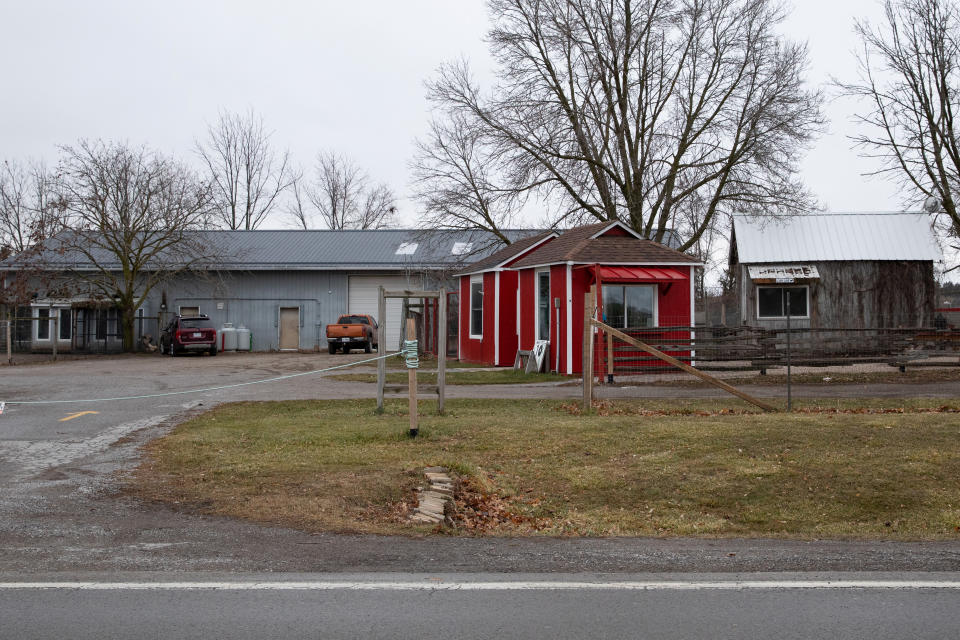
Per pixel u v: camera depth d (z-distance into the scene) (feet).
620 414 43.93
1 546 20.99
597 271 67.72
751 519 26.45
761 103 98.84
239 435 37.91
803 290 107.76
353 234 149.59
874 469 30.42
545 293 79.10
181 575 18.61
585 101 102.99
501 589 17.71
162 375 77.82
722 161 102.06
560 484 30.35
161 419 44.42
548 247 82.89
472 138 104.47
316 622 15.62
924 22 90.12
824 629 15.33
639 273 71.05
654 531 25.13
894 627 15.43
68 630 15.19
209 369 87.30
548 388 59.16
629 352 69.82
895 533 24.36
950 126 90.48
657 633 15.08
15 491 27.35
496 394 55.16
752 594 17.43
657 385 58.23
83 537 21.89
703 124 103.81
